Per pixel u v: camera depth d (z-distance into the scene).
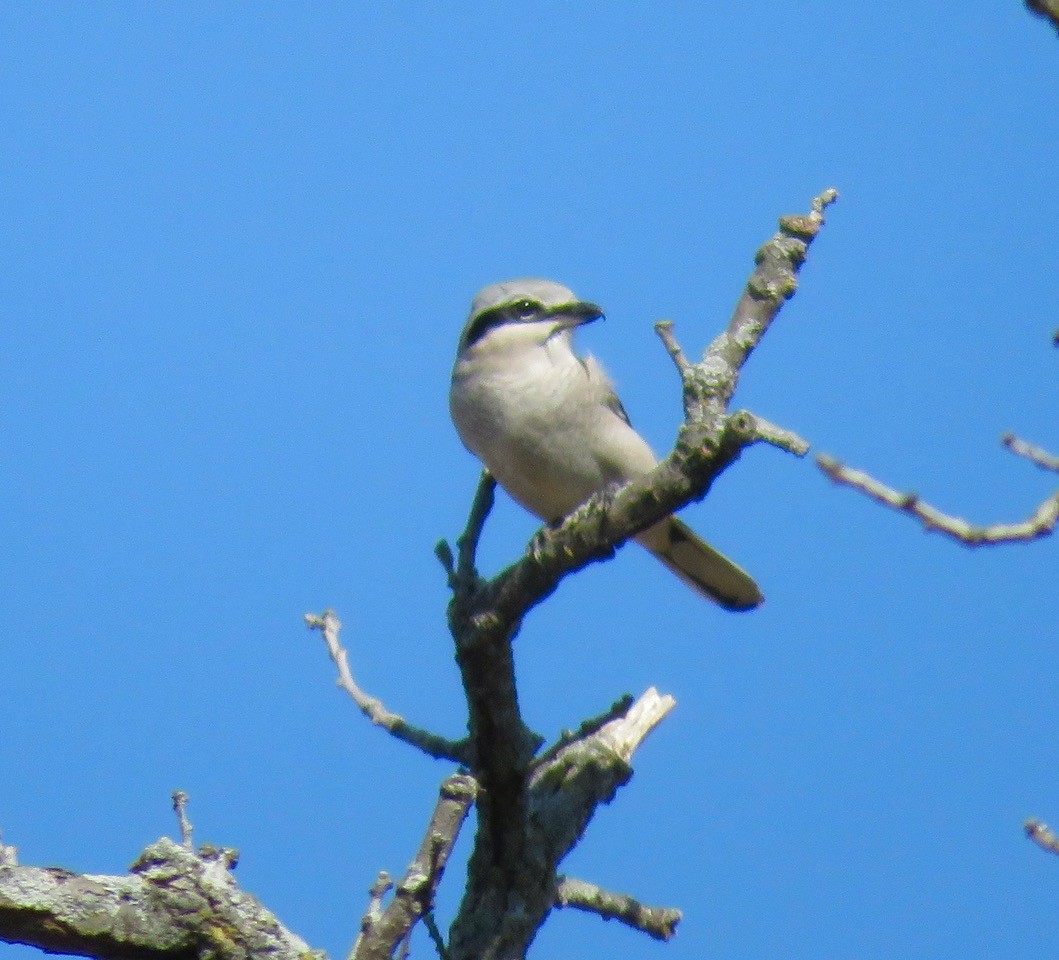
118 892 8.62
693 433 8.49
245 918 8.73
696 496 8.59
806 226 8.88
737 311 8.86
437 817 8.09
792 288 8.82
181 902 8.66
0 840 8.69
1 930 8.43
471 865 9.61
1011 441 6.98
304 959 8.66
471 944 9.30
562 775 10.48
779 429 8.37
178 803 9.16
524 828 9.49
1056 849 8.21
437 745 10.32
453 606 9.02
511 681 9.11
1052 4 6.22
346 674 10.66
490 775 9.24
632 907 9.97
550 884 9.68
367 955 7.96
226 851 9.06
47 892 8.48
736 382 8.73
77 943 8.49
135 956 8.61
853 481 6.48
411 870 8.05
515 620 8.93
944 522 6.45
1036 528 6.39
